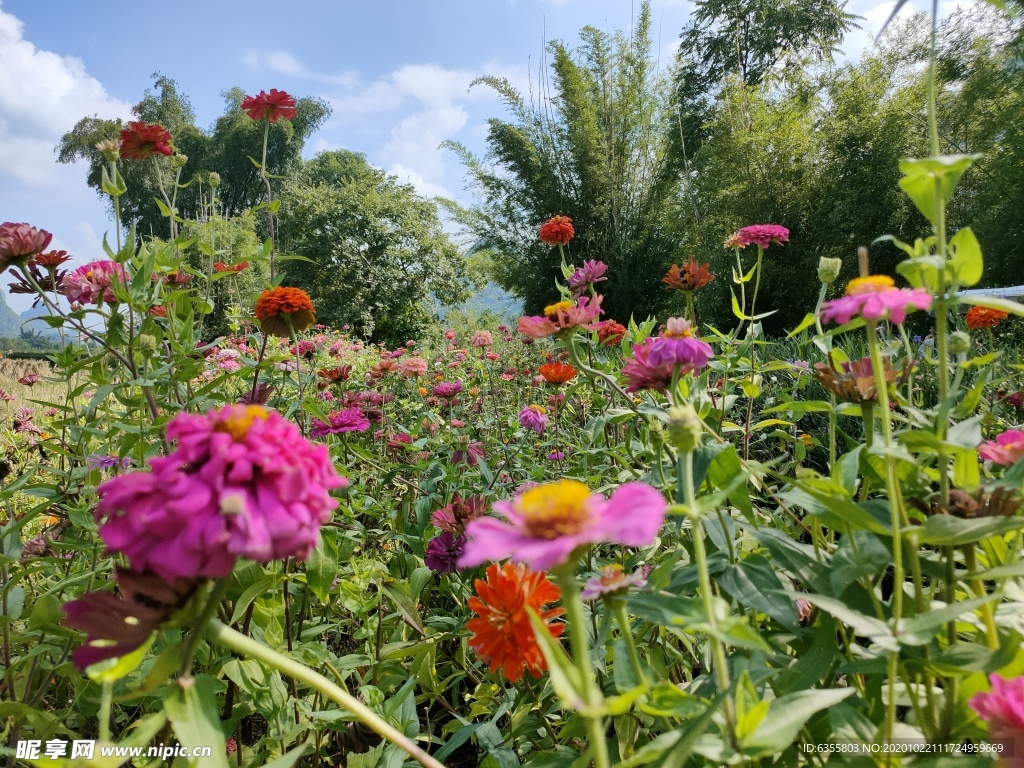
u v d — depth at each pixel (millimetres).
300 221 25219
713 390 2471
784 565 1308
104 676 729
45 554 2197
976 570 1150
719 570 1275
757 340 2484
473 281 28875
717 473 1333
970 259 1124
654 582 1162
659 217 20375
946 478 1158
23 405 4707
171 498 759
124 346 2074
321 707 1729
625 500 769
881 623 992
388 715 1507
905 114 14250
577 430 3451
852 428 4039
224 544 746
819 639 1175
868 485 1510
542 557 693
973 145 13344
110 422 2176
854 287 1167
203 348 2176
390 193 28516
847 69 16078
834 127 15102
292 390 3590
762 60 23953
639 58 20281
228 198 38281
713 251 16266
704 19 24938
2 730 1523
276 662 846
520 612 1276
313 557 1753
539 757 1386
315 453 869
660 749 873
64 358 2240
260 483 795
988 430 2820
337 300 24594
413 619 1797
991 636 1119
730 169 16062
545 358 5738
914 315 6930
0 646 1755
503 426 4383
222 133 39719
